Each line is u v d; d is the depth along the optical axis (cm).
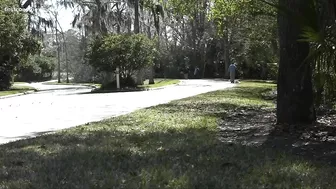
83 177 534
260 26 2052
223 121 1107
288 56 935
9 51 3247
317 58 696
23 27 3238
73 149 723
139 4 3738
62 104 1967
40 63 7088
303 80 938
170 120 1112
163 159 630
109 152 687
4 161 643
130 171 558
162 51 5975
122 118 1177
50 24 4488
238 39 3578
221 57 5734
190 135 860
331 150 704
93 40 3350
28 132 1094
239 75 4794
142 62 3222
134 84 3288
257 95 2077
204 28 5834
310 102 949
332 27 691
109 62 3138
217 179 514
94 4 4156
